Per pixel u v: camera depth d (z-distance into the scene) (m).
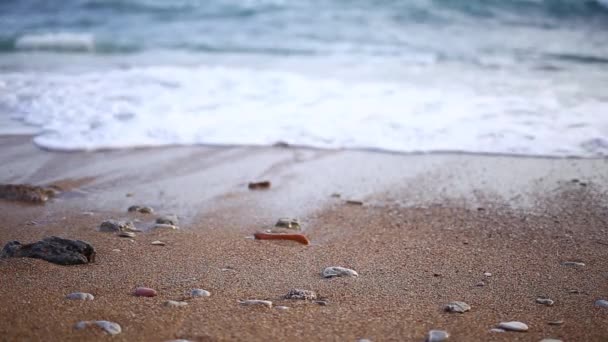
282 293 1.45
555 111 2.28
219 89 2.57
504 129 2.15
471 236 1.66
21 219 1.70
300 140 2.11
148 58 3.27
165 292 1.44
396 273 1.52
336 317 1.38
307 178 1.91
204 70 2.89
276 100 2.43
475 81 2.73
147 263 1.53
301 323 1.36
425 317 1.39
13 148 2.04
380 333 1.35
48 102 2.36
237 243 1.62
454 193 1.83
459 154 2.03
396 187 1.86
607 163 1.96
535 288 1.48
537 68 3.00
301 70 2.95
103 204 1.78
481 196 1.82
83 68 2.96
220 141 2.10
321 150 2.06
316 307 1.41
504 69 2.98
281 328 1.35
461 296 1.45
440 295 1.46
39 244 1.54
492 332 1.35
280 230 1.67
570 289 1.48
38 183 1.87
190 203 1.79
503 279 1.51
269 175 1.92
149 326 1.34
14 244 1.54
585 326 1.37
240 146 2.08
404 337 1.34
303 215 1.74
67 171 1.93
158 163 1.98
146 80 2.69
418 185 1.87
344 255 1.58
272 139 2.12
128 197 1.81
